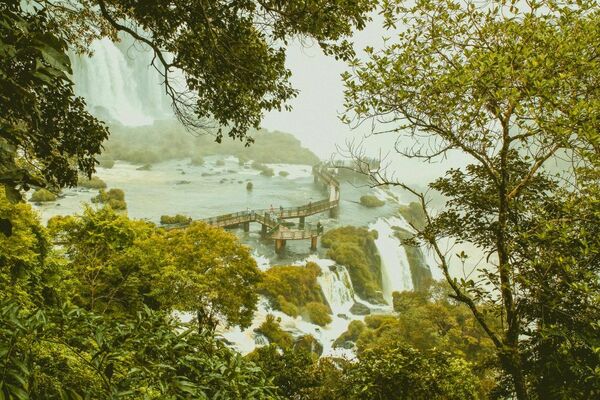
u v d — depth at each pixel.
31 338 2.60
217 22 5.98
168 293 18.06
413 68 6.92
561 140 5.99
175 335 3.20
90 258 17.09
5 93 2.59
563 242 6.48
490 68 6.11
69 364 2.91
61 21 7.33
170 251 20.44
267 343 29.83
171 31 6.05
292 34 6.41
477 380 11.03
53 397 2.66
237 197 63.47
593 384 6.70
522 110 5.89
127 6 5.79
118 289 17.59
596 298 6.03
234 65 6.15
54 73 2.55
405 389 10.21
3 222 2.47
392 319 35.69
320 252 46.34
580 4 6.43
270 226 46.00
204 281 19.25
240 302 20.56
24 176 2.43
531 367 8.16
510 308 7.37
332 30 6.14
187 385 2.88
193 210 53.75
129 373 2.81
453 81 6.30
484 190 9.57
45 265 11.16
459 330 29.20
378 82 6.90
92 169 6.19
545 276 6.91
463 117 6.65
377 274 47.50
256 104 7.06
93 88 86.38
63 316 2.85
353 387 10.69
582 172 6.24
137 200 55.16
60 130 5.66
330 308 39.50
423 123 7.00
